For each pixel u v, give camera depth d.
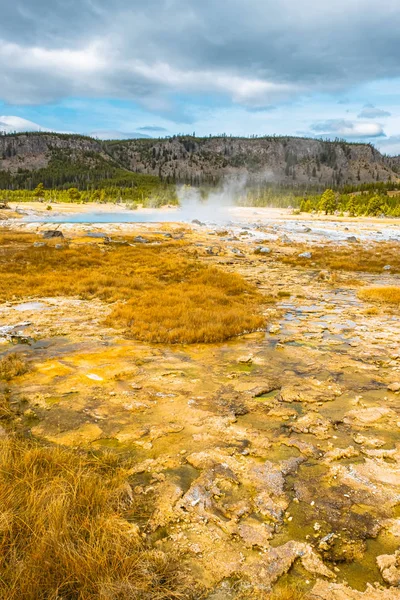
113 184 199.38
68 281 19.34
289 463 5.40
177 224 54.69
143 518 4.27
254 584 3.47
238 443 5.89
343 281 22.83
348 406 7.20
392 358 9.80
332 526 4.25
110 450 5.59
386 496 4.75
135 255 30.08
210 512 4.40
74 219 86.19
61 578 3.21
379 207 110.12
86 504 4.14
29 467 4.69
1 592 3.02
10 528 3.53
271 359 9.69
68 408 6.80
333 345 10.93
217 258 31.95
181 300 15.44
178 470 5.17
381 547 3.97
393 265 29.47
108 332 11.59
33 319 12.77
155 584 3.38
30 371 8.42
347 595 3.38
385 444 5.95
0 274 20.31
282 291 19.38
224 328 11.82
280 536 4.09
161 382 8.07
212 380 8.28
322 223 70.31
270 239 44.00
